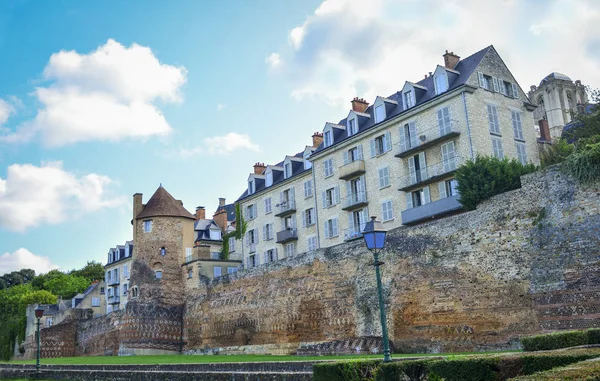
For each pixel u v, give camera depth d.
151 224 58.12
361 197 48.25
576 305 25.42
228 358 38.44
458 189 33.84
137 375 29.67
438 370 13.80
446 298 31.19
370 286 36.19
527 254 27.92
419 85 45.31
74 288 107.62
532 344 18.77
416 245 33.53
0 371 44.72
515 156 42.69
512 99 43.97
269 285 45.22
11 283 132.50
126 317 55.38
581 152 26.73
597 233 25.33
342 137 51.94
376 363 16.05
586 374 8.39
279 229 58.12
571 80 83.50
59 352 67.00
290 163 57.75
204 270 55.81
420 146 43.12
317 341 39.59
